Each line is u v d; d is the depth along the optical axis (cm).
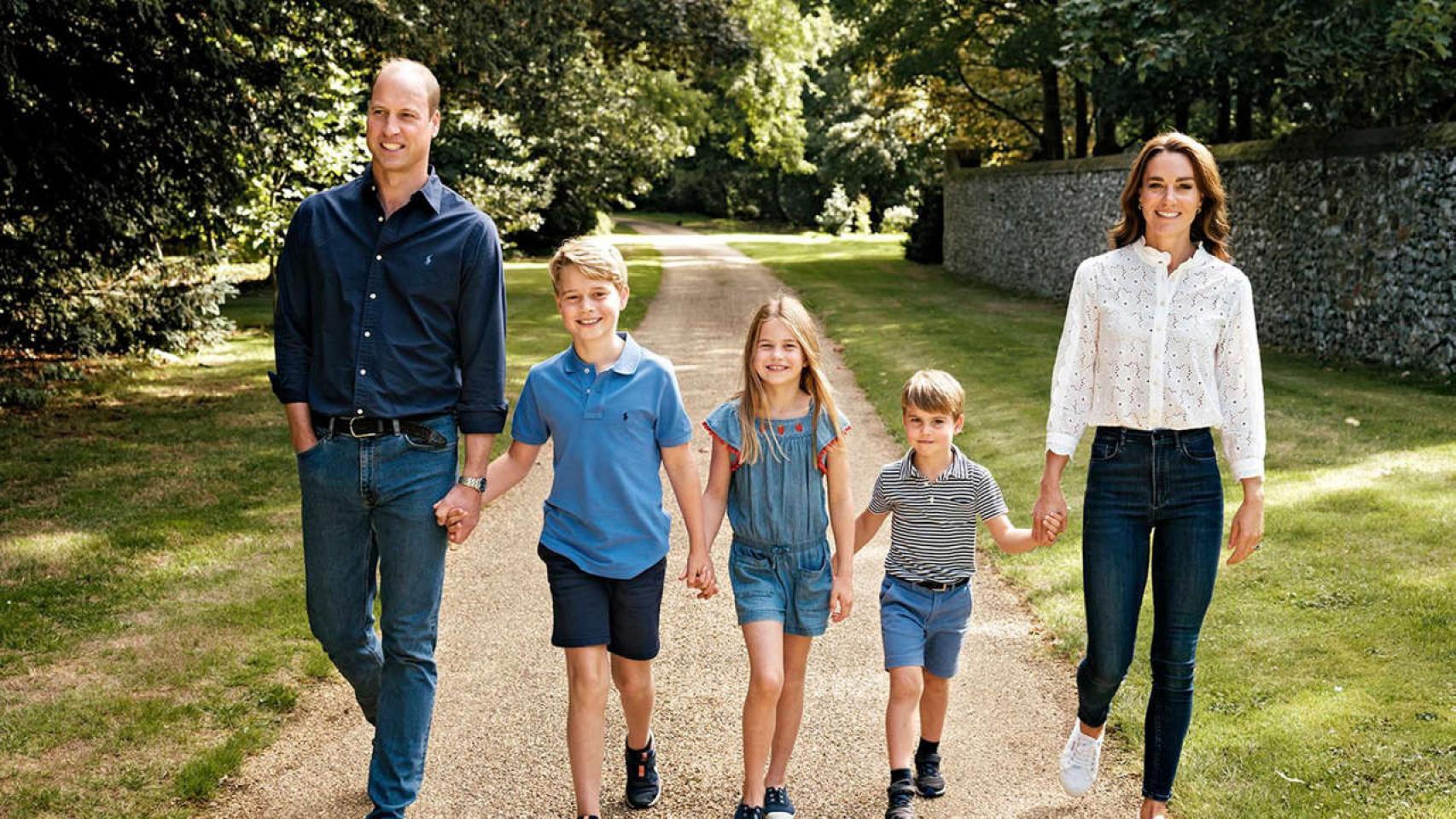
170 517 661
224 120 1011
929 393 325
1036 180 2230
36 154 934
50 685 423
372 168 309
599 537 317
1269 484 647
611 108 3309
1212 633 443
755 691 315
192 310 1364
